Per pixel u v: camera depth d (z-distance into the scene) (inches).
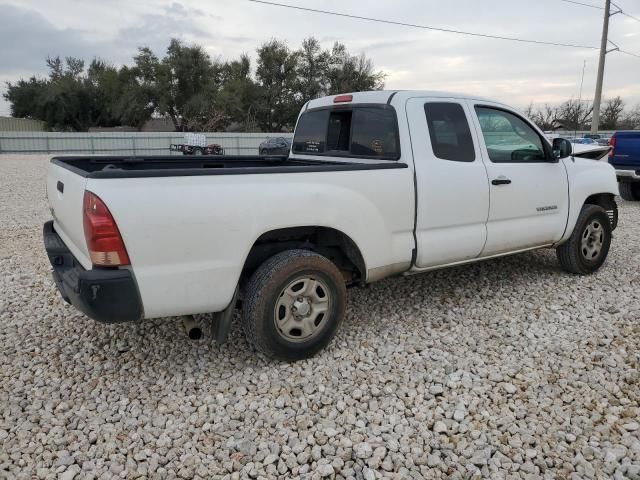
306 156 202.1
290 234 143.5
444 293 199.2
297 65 2108.8
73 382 135.0
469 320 173.3
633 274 220.8
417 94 166.1
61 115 2043.6
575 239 211.2
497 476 100.3
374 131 168.7
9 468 102.4
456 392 128.6
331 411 121.4
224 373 138.5
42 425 116.3
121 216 113.0
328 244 153.4
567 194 203.8
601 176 219.6
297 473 101.8
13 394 128.4
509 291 200.8
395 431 114.1
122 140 1339.8
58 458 105.4
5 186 557.9
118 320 117.7
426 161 160.6
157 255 117.7
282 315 138.1
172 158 186.1
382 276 158.1
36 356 148.8
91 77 2124.8
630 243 279.4
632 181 430.3
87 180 114.0
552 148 201.2
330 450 107.9
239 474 101.5
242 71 2076.8
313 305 141.9
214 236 123.5
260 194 129.3
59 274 135.9
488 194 175.8
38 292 201.2
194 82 1959.9
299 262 135.9
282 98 2116.1
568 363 142.3
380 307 185.6
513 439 110.6
